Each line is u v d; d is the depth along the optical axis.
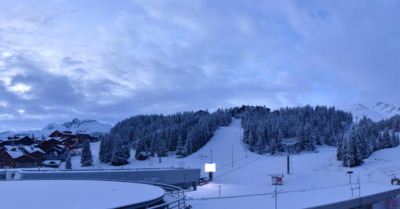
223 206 23.03
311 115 169.50
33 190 17.91
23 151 90.62
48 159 98.06
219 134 151.12
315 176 65.38
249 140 124.12
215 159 105.56
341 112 189.88
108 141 102.00
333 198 25.67
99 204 13.59
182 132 131.38
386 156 83.94
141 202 14.41
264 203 23.91
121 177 41.00
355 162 76.62
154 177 44.91
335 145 130.12
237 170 84.00
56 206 13.08
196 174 51.84
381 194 28.09
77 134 164.88
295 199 25.66
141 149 109.62
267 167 83.81
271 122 145.88
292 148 121.44
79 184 21.75
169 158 108.88
